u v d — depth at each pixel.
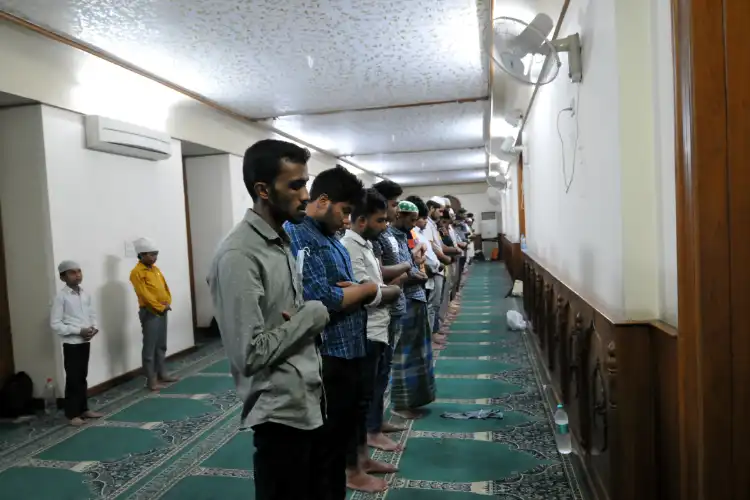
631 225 1.92
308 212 2.06
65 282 3.84
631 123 1.91
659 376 1.81
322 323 1.49
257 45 3.99
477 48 4.19
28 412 3.89
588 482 2.38
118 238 4.67
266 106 5.90
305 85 5.12
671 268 1.75
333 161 10.39
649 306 1.92
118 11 3.32
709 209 1.40
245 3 3.26
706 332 1.42
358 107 6.06
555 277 3.48
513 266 9.16
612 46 1.96
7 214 4.01
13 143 3.96
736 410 1.41
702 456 1.44
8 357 4.02
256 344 1.34
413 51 4.23
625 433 1.90
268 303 1.45
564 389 3.12
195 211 6.54
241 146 6.68
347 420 2.00
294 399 1.44
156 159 5.16
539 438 2.98
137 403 4.00
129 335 4.74
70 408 3.59
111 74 4.42
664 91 1.75
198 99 5.36
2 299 4.01
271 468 1.48
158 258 5.23
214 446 3.10
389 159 10.90
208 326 6.58
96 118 4.27
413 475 2.58
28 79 3.73
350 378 2.01
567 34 2.98
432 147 9.38
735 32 1.37
